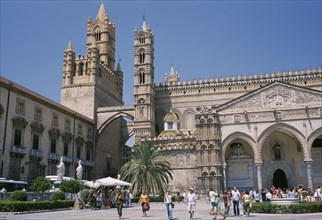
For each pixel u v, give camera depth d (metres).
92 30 112.00
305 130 64.38
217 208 31.72
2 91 55.16
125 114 91.62
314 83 83.12
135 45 91.31
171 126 82.00
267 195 49.41
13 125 57.22
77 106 93.56
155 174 61.72
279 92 67.31
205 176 66.56
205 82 90.69
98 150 92.19
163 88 93.12
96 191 51.97
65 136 74.19
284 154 71.88
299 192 55.41
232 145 73.88
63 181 44.53
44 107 67.44
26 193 38.38
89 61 96.38
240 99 69.12
